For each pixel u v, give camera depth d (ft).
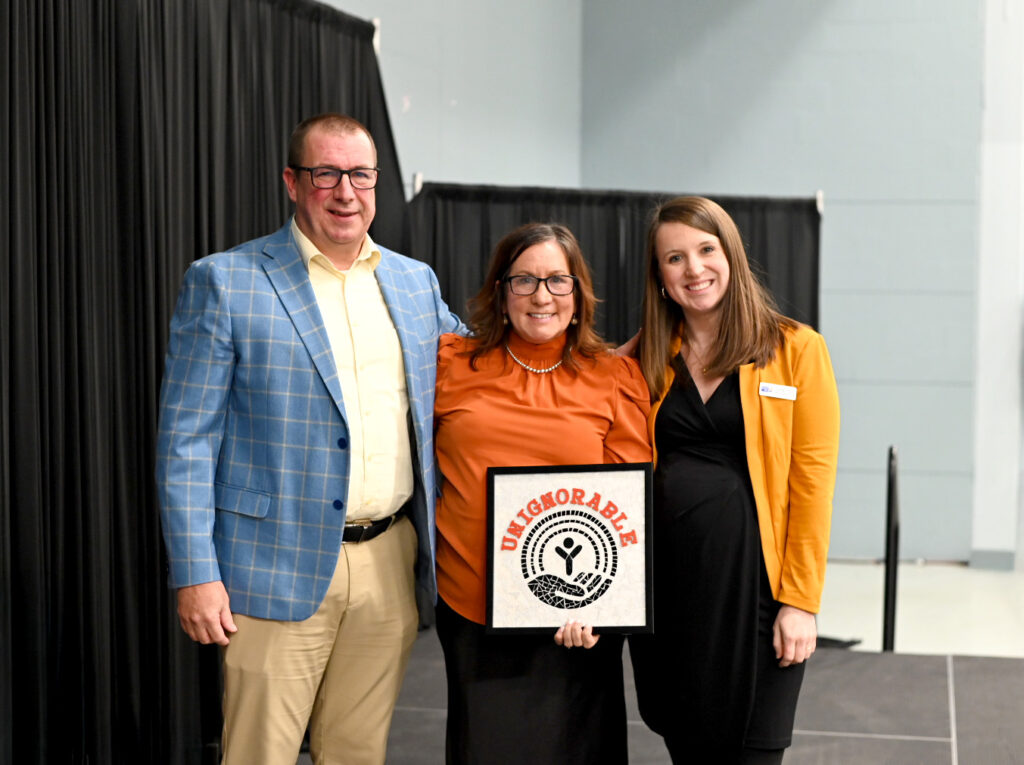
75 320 8.86
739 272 7.37
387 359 7.29
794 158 21.89
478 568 7.23
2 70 8.04
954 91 21.09
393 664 7.57
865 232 21.57
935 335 21.36
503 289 7.28
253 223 11.77
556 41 22.00
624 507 7.11
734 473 7.38
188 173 10.57
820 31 21.63
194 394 6.97
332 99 13.42
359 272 7.39
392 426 7.26
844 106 21.59
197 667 10.82
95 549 9.11
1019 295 20.99
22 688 8.33
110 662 9.47
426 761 10.70
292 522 7.02
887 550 14.58
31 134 8.32
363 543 7.26
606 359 7.48
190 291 7.09
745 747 7.46
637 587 7.11
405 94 17.61
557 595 7.13
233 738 7.26
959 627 17.69
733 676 7.29
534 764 7.27
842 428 21.77
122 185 9.62
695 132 22.35
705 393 7.49
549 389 7.32
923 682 13.03
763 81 21.95
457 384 7.44
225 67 11.16
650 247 7.55
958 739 11.27
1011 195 20.98
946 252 21.25
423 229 16.22
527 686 7.29
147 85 9.77
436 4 18.39
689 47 22.29
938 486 21.48
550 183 22.03
